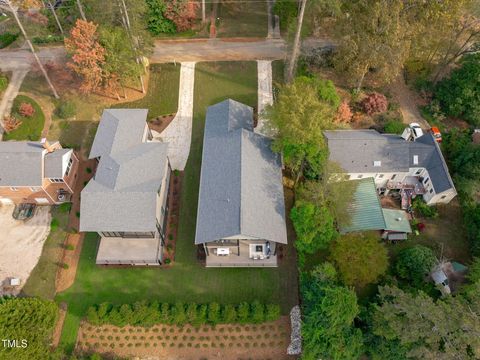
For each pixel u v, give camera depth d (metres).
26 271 48.22
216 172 49.66
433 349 37.44
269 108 51.34
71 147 59.12
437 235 50.72
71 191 54.06
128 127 55.03
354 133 53.81
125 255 47.88
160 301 45.84
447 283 44.44
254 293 46.38
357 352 39.69
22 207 53.06
